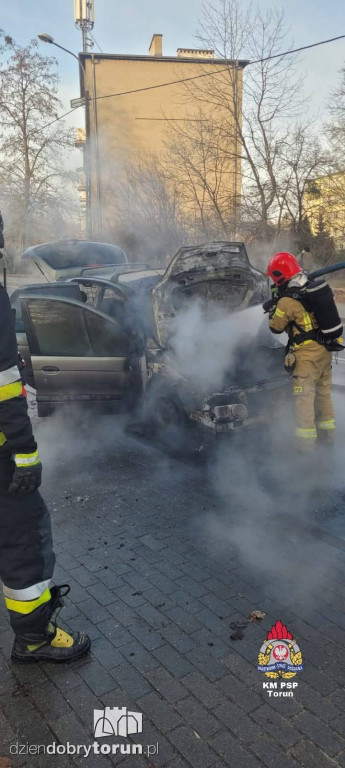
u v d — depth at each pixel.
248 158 14.58
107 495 4.14
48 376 5.16
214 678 2.42
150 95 21.95
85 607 2.91
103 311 5.34
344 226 14.90
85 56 21.73
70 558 3.35
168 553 3.37
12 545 2.34
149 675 2.46
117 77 21.86
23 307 5.10
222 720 2.22
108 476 4.48
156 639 2.67
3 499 2.29
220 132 14.97
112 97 21.88
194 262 4.71
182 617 2.81
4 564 2.38
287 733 2.15
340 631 2.67
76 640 2.57
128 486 4.29
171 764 2.05
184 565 3.24
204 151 15.26
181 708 2.28
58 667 2.53
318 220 14.98
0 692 2.40
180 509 3.90
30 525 2.35
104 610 2.88
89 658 2.57
